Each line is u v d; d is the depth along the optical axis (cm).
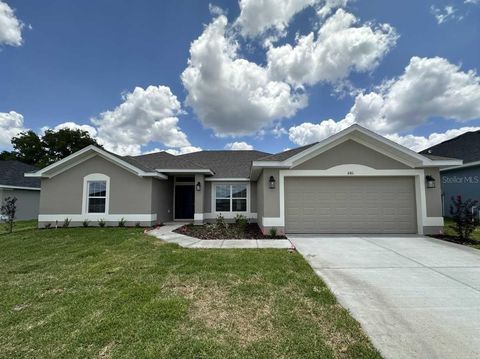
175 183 1630
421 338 290
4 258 647
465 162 1532
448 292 427
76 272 528
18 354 264
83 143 3950
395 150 1005
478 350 268
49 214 1261
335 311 354
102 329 306
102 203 1273
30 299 395
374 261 616
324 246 784
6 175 1944
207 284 454
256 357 256
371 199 1025
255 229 1167
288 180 1039
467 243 818
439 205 987
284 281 467
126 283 458
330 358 255
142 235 993
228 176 1491
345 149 1026
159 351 265
